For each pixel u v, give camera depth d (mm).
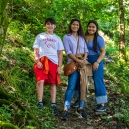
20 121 4039
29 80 5594
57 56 4945
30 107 4684
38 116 4617
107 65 8516
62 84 6180
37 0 7547
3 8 3646
